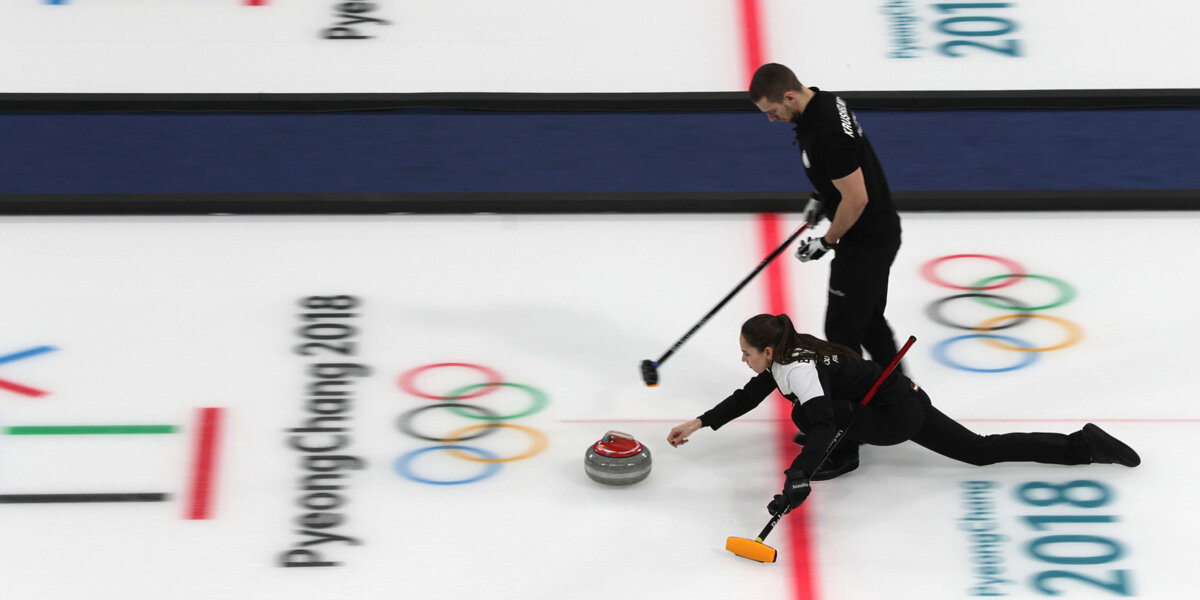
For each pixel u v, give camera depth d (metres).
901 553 17.17
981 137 24.41
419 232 22.72
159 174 23.41
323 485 18.03
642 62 26.16
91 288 21.23
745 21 27.19
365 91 25.36
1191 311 21.02
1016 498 17.98
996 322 20.86
